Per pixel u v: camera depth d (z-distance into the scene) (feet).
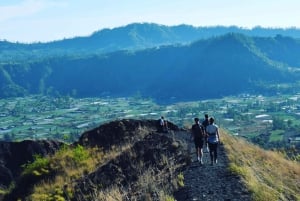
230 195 46.32
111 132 82.28
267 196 48.70
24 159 94.84
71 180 56.13
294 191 58.85
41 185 58.23
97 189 49.62
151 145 61.77
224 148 66.03
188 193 47.03
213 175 52.65
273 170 66.44
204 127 61.67
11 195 62.54
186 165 57.36
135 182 49.88
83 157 64.64
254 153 73.41
